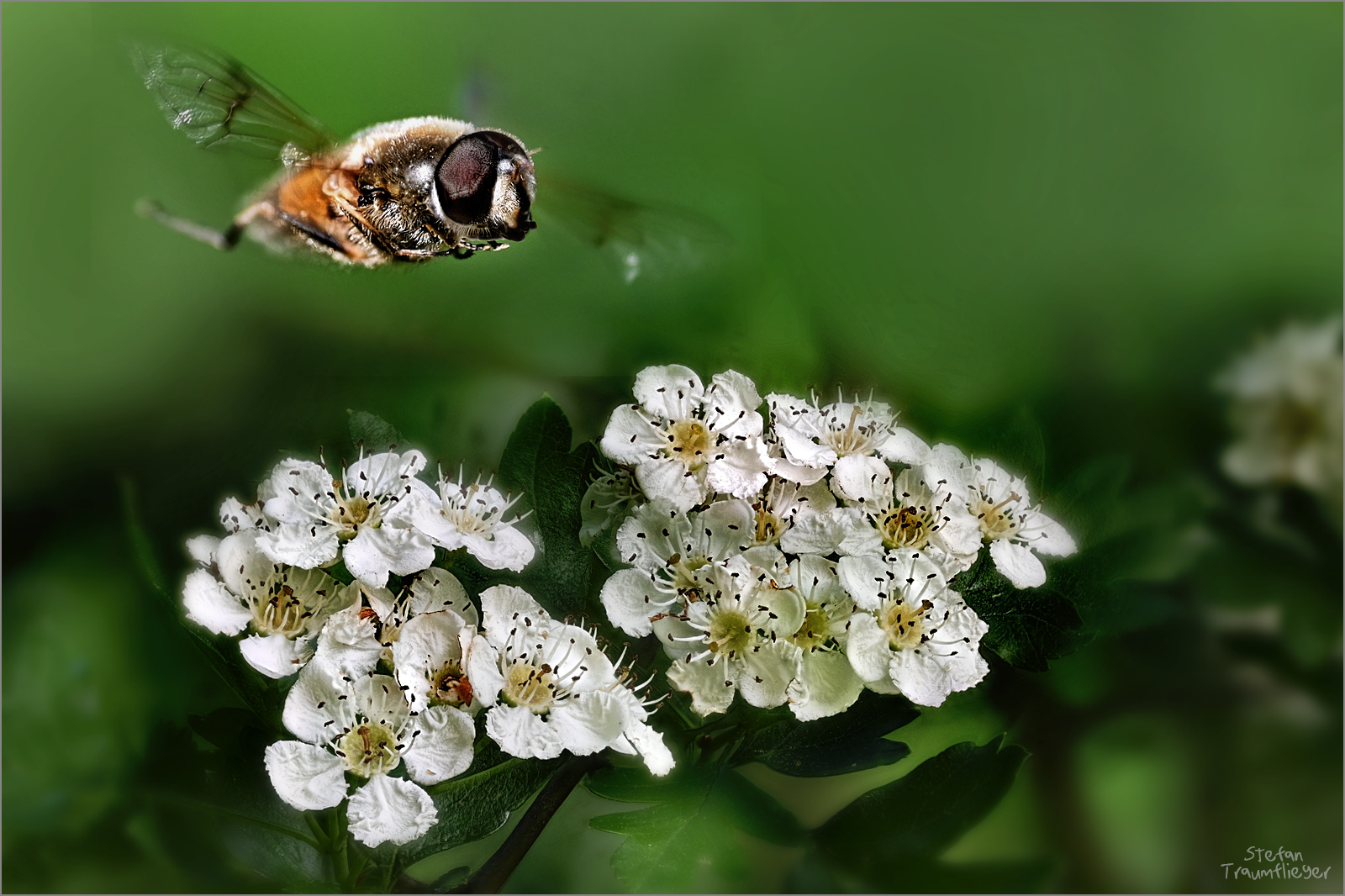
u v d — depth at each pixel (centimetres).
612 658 38
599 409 40
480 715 38
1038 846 39
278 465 39
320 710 37
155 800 38
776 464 39
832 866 37
